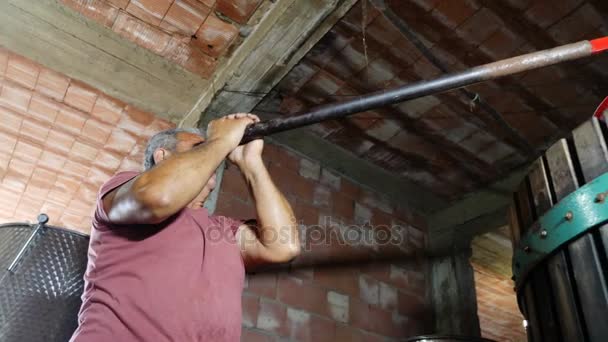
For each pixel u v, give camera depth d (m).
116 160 3.34
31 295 1.55
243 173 1.54
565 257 1.33
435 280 3.51
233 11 2.34
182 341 1.00
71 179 3.57
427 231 3.73
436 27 2.46
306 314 2.72
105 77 2.71
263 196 1.48
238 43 2.50
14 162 3.46
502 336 5.77
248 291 2.57
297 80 2.79
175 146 1.41
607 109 1.36
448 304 3.36
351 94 2.87
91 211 3.91
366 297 3.05
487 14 2.39
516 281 1.58
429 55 2.52
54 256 1.61
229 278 1.18
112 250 1.10
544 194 1.47
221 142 1.23
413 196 3.68
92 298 1.04
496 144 3.21
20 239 1.62
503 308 5.15
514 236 1.65
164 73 2.68
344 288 2.97
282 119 1.34
